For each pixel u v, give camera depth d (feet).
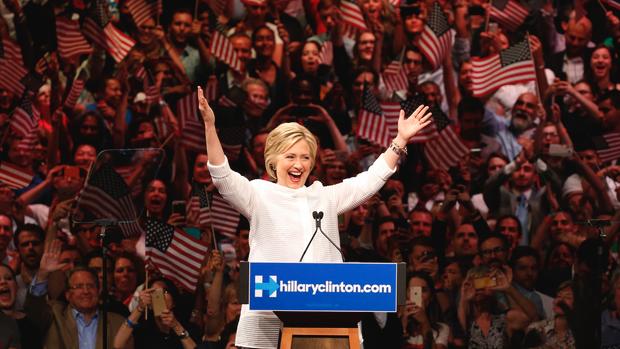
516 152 80.07
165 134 78.69
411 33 81.35
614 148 79.71
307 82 80.69
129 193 59.82
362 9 81.20
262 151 79.71
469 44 81.35
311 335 30.76
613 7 80.84
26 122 76.54
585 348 75.20
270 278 30.07
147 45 79.66
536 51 81.20
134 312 70.79
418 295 74.69
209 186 77.71
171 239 74.49
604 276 75.97
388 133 79.97
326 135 80.12
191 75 80.12
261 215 34.22
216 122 79.25
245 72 80.53
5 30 77.20
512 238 78.28
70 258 73.97
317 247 33.88
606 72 80.74
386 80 81.25
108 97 78.54
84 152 77.41
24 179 75.41
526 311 76.28
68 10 78.64
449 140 80.18
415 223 78.38
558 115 80.59
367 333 73.41
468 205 79.10
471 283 76.89
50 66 78.02
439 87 81.05
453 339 75.66
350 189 36.09
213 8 80.84
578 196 79.15
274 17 81.15
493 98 80.69
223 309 74.13
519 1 81.25
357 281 29.94
